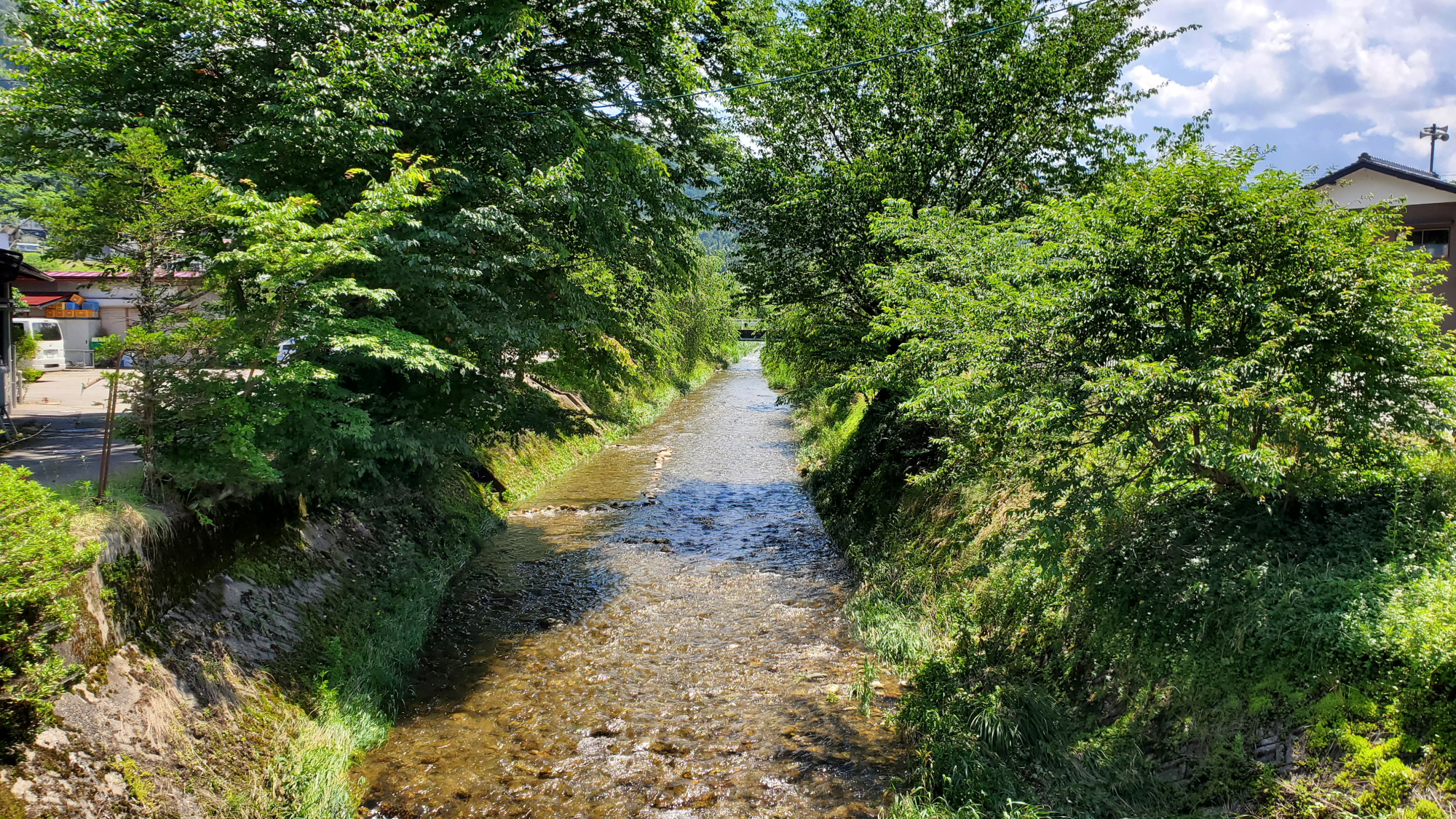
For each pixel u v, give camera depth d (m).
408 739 7.26
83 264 6.32
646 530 15.27
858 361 15.11
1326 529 5.97
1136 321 6.09
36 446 10.52
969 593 8.93
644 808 6.18
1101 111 15.40
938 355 8.57
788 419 30.91
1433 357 5.58
